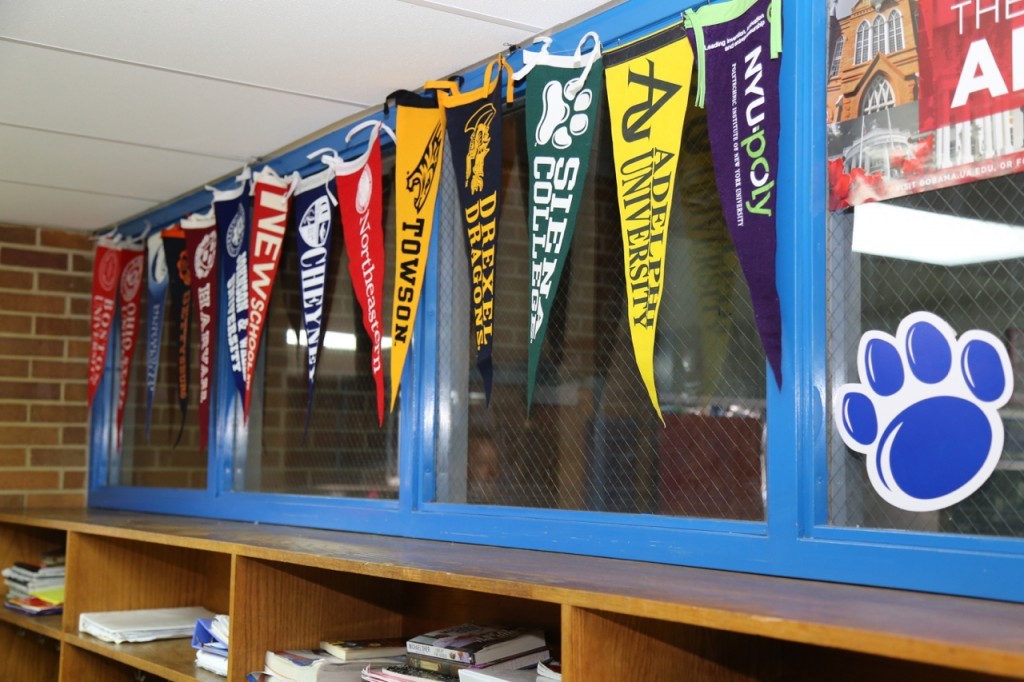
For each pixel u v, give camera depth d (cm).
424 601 271
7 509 429
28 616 368
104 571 337
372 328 292
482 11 237
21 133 328
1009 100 163
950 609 146
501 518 248
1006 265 165
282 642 253
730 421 207
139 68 274
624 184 220
